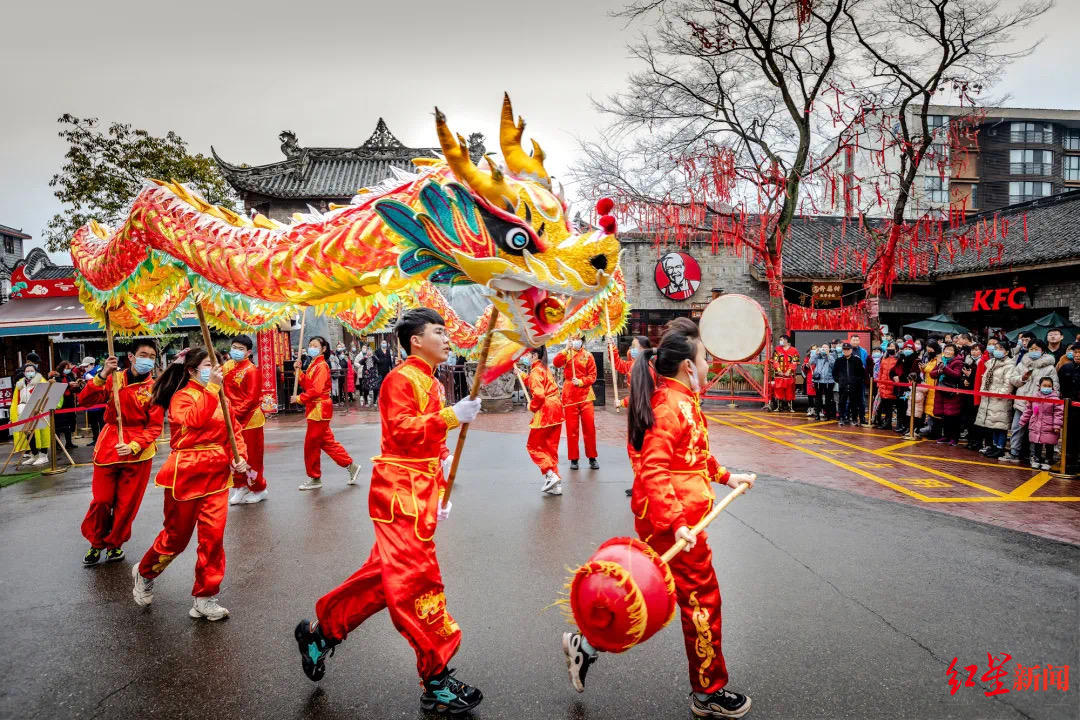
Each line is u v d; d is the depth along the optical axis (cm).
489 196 283
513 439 1073
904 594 412
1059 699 292
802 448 973
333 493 710
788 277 1894
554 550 506
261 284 356
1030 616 379
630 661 335
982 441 938
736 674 315
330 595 301
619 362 1198
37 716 289
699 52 1599
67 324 1357
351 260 337
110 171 2027
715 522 575
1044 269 1614
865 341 1548
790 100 1573
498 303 290
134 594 404
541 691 305
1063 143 3653
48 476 888
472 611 395
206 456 387
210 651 349
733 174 1520
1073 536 532
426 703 286
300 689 310
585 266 288
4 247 3422
